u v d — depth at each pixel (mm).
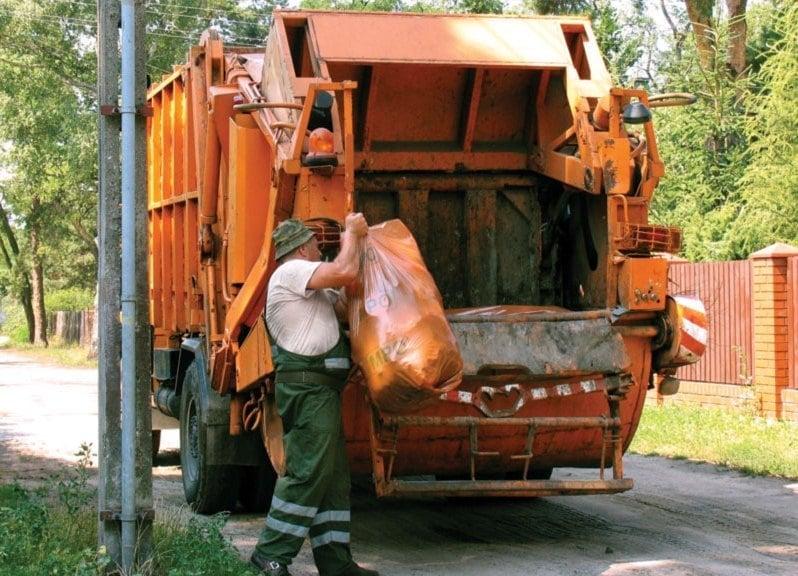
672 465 10859
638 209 7113
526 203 8406
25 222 47375
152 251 11500
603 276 7426
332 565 6043
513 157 8344
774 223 17141
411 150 8203
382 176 8180
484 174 8359
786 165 17000
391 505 8891
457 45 7816
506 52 7871
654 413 13797
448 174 8297
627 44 24688
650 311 6945
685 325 6953
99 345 5934
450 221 8352
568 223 8094
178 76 10031
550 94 8164
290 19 7617
